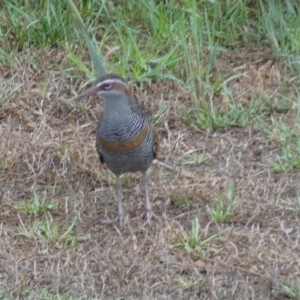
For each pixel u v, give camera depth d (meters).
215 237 11.18
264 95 13.82
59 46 14.62
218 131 13.35
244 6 15.21
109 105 10.94
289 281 10.40
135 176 12.45
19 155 12.70
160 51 14.45
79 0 14.93
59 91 13.94
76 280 10.52
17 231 11.36
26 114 13.60
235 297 10.25
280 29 14.72
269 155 12.86
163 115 13.46
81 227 11.49
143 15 14.96
